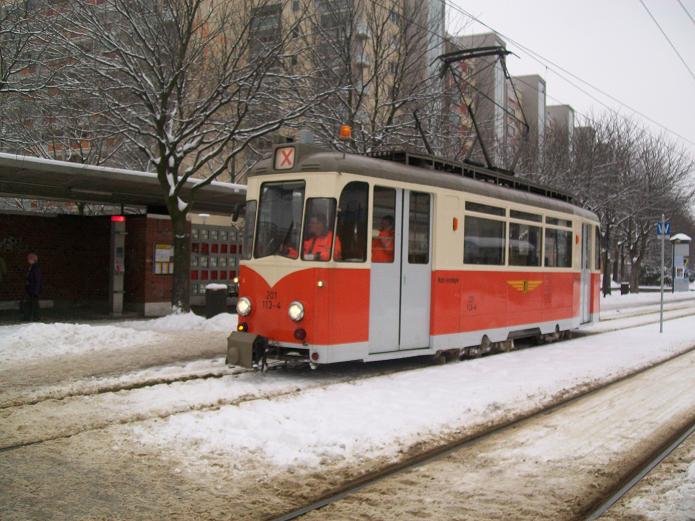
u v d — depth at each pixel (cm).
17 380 879
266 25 1730
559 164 3039
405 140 1966
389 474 554
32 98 1711
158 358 1076
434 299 1054
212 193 1812
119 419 682
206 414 699
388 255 976
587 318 1636
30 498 476
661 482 550
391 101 1939
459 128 2280
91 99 1691
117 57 1605
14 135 2133
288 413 713
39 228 1941
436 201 1058
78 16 1555
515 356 1205
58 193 1738
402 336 1001
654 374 1075
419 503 488
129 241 1872
